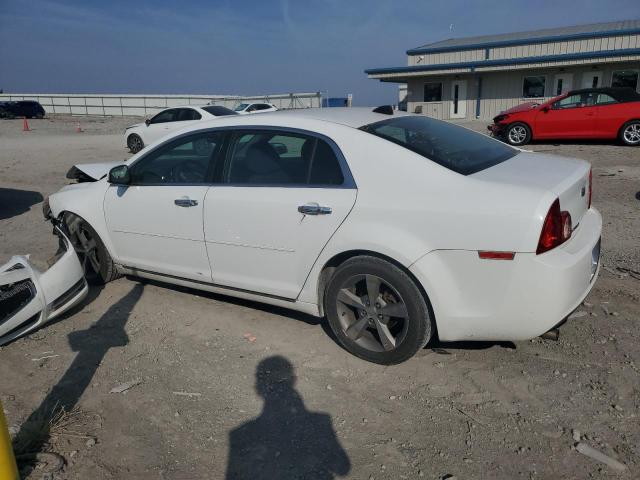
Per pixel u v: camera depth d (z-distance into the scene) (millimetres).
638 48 23016
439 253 3115
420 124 3971
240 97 49125
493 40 31297
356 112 4016
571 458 2650
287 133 3764
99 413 3109
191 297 4730
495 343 3725
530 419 2943
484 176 3213
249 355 3717
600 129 14305
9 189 10344
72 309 4559
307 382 3367
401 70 28828
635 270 4941
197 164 4164
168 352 3793
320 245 3506
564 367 3406
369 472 2605
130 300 4707
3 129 31469
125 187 4555
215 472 2639
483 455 2691
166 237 4305
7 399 3271
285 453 2752
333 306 3586
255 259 3848
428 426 2920
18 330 3941
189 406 3156
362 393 3232
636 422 2885
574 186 3225
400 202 3223
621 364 3408
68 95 57719
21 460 2705
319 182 3555
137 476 2623
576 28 30500
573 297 3049
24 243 6543
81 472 2650
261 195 3740
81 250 4949
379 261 3311
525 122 15195
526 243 2904
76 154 16328
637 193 8281
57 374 3543
